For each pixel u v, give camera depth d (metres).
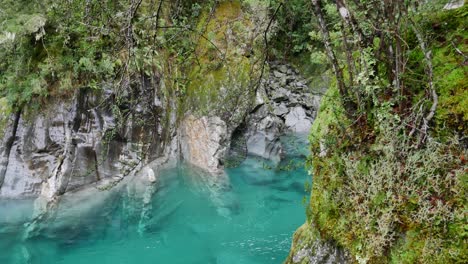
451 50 2.68
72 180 7.57
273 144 9.80
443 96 2.51
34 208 7.29
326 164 3.00
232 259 6.09
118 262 6.18
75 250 6.50
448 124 2.44
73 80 7.61
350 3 2.75
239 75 8.92
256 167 9.42
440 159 2.36
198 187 8.66
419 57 2.74
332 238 2.84
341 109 2.91
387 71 2.69
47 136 7.74
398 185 2.47
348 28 2.90
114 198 7.62
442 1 2.87
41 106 7.79
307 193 8.20
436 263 2.23
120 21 3.91
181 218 7.52
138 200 7.75
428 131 2.47
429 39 2.81
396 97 2.54
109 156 7.86
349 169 2.73
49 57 7.26
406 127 2.54
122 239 6.83
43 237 6.76
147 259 6.26
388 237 2.44
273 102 11.34
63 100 7.77
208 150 9.04
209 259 6.16
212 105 9.19
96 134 7.73
